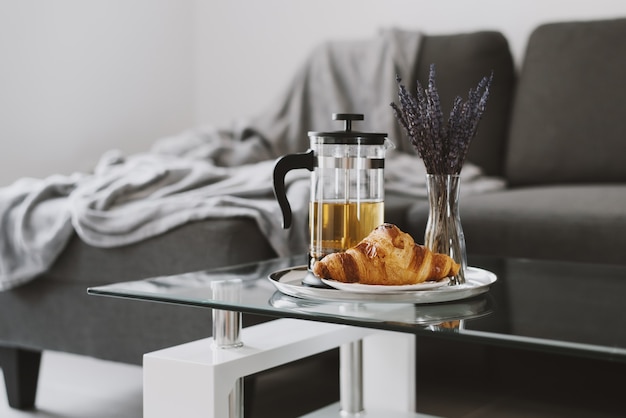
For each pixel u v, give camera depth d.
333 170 1.27
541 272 1.50
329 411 1.66
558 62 2.83
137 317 1.94
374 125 2.95
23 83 3.12
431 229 1.28
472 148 2.92
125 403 2.13
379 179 1.29
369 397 1.71
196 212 1.92
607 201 2.17
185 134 2.94
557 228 2.11
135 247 1.96
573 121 2.77
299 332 1.43
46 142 3.21
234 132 2.98
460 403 2.04
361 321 1.07
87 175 2.38
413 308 1.15
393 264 1.18
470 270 1.48
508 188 2.89
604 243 2.05
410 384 1.68
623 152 2.68
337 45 3.12
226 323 1.30
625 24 2.78
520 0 3.08
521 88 2.90
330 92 3.06
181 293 1.24
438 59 3.01
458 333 1.01
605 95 2.73
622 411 1.97
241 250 1.88
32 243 2.05
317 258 1.28
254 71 3.66
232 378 1.23
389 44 3.03
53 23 3.22
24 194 2.16
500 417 1.93
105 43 3.42
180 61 3.74
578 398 2.07
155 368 1.25
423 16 3.26
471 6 3.17
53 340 2.07
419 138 1.27
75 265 2.03
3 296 2.13
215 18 3.73
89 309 2.01
